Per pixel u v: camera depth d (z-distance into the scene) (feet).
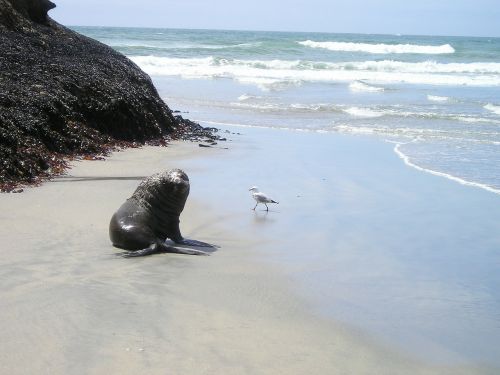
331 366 16.76
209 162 47.26
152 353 16.44
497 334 20.11
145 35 257.96
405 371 16.98
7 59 52.06
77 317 18.44
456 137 60.75
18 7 65.46
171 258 25.70
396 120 71.61
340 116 74.43
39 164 39.68
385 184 42.09
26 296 19.89
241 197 37.32
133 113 54.13
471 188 41.52
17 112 43.27
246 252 27.37
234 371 15.85
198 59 138.10
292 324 19.49
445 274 25.89
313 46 189.06
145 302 20.21
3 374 14.75
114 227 26.58
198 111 76.79
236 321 19.27
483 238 31.19
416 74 133.49
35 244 26.03
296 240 29.63
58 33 68.13
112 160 45.65
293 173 44.65
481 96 97.60
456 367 17.54
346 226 32.40
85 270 23.24
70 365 15.43
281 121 70.38
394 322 20.45
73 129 47.67
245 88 102.32
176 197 27.27
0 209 31.09
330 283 23.90
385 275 25.35
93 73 55.62
